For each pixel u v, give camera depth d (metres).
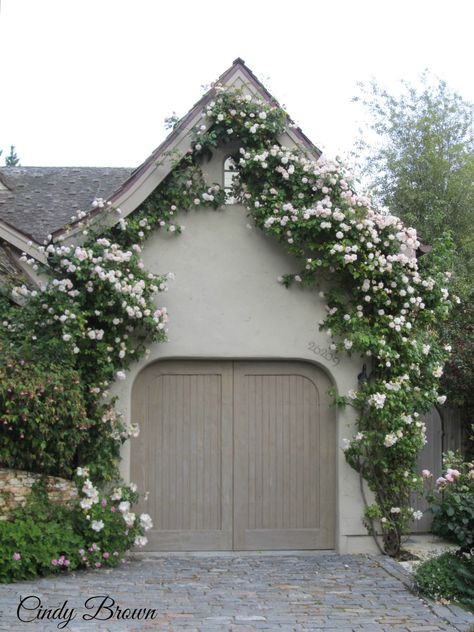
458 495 9.47
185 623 7.97
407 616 8.37
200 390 11.61
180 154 11.01
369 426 11.30
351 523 11.38
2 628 7.55
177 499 11.50
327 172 11.05
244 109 11.06
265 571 10.30
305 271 11.34
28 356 10.04
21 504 9.93
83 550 9.98
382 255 11.20
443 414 12.84
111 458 10.82
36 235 12.16
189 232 11.40
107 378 10.87
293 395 11.71
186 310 11.36
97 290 10.64
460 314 13.87
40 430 9.82
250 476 11.60
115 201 10.93
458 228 20.98
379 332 11.21
